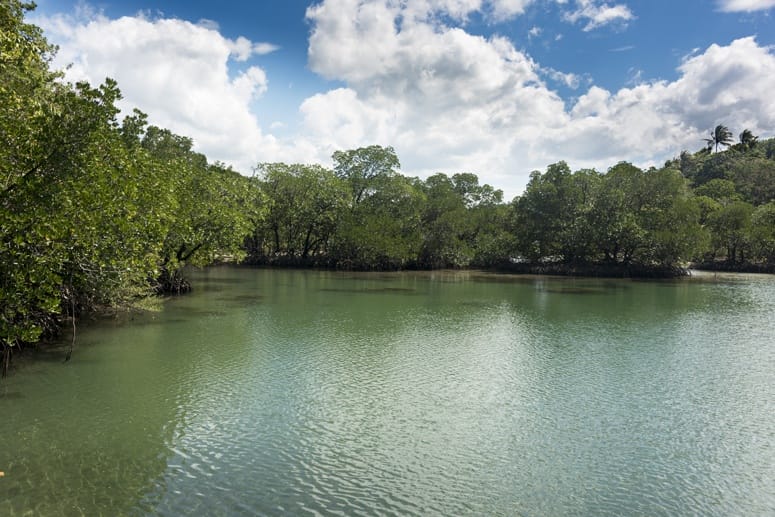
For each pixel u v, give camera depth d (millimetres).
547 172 78812
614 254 72312
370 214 76062
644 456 12977
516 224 82625
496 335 26984
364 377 19109
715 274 73438
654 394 17688
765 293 48406
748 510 10539
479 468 12156
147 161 22984
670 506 10656
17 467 11484
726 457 12977
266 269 71500
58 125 13594
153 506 9992
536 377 19531
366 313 33375
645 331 28516
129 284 24953
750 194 104750
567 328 29234
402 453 12859
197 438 13359
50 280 14438
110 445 12766
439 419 15203
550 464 12445
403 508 10297
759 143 142625
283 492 10766
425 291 47438
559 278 65250
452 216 77938
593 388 18266
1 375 17922
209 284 49938
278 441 13359
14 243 14414
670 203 71250
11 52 15977
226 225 39281
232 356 21453
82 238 16172
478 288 51000
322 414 15336
